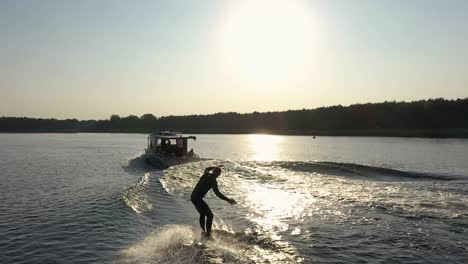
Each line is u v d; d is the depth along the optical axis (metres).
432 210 13.74
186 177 21.66
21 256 8.77
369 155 47.75
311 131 162.75
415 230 11.10
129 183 22.11
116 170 30.89
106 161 39.84
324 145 78.12
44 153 53.78
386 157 44.12
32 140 115.88
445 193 17.45
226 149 65.12
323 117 169.38
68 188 19.88
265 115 189.88
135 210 13.21
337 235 10.58
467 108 128.25
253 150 61.78
